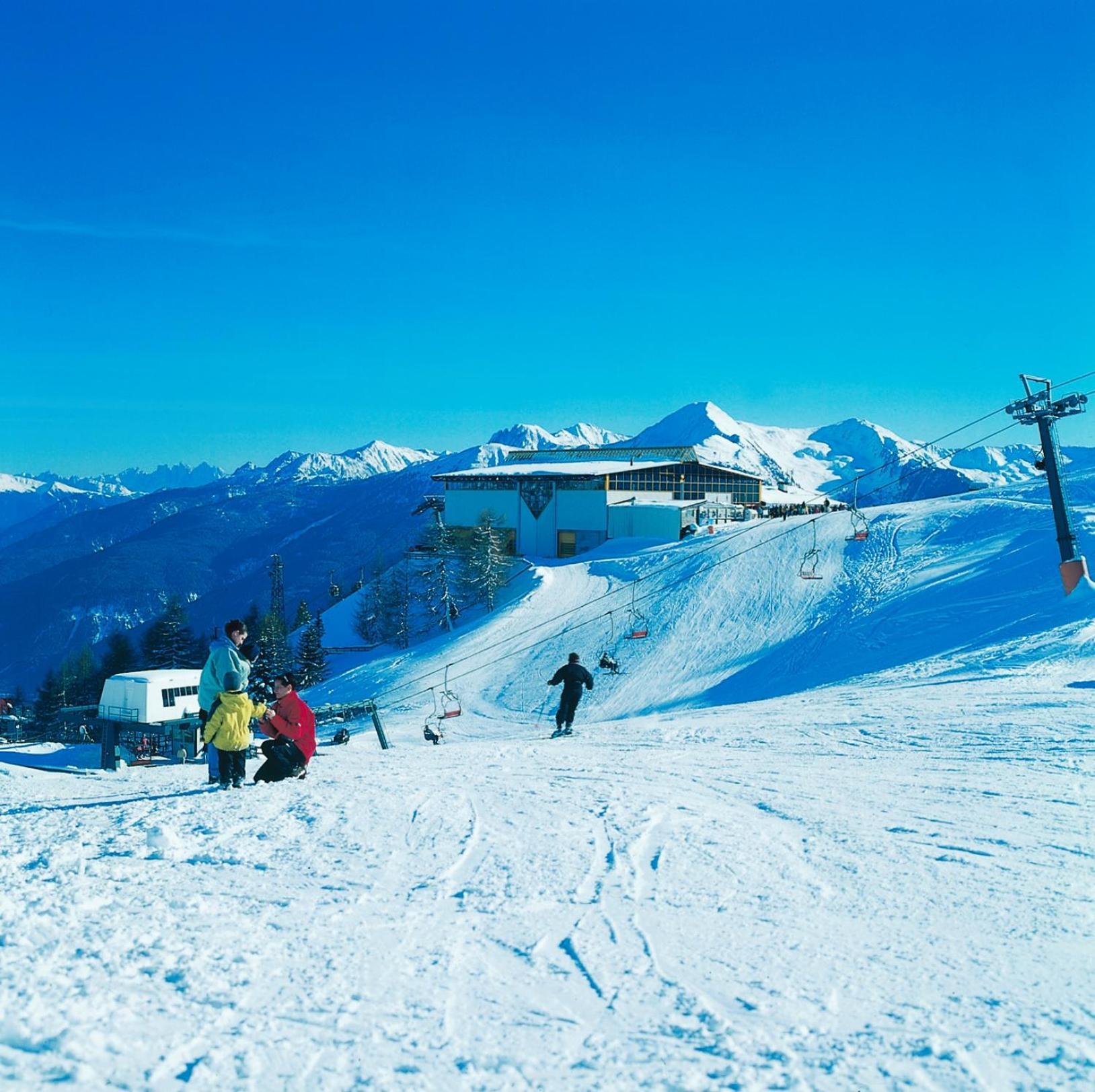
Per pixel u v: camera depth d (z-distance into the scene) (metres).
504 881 6.03
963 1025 3.79
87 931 4.89
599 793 9.30
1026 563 53.25
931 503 81.31
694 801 8.84
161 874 6.24
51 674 111.44
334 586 144.62
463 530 107.00
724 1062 3.47
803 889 5.76
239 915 5.29
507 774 10.98
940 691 20.02
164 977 4.26
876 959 4.54
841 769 10.63
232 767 10.95
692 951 4.69
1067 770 9.66
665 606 69.75
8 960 4.39
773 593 66.56
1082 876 5.91
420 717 55.34
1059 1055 3.50
